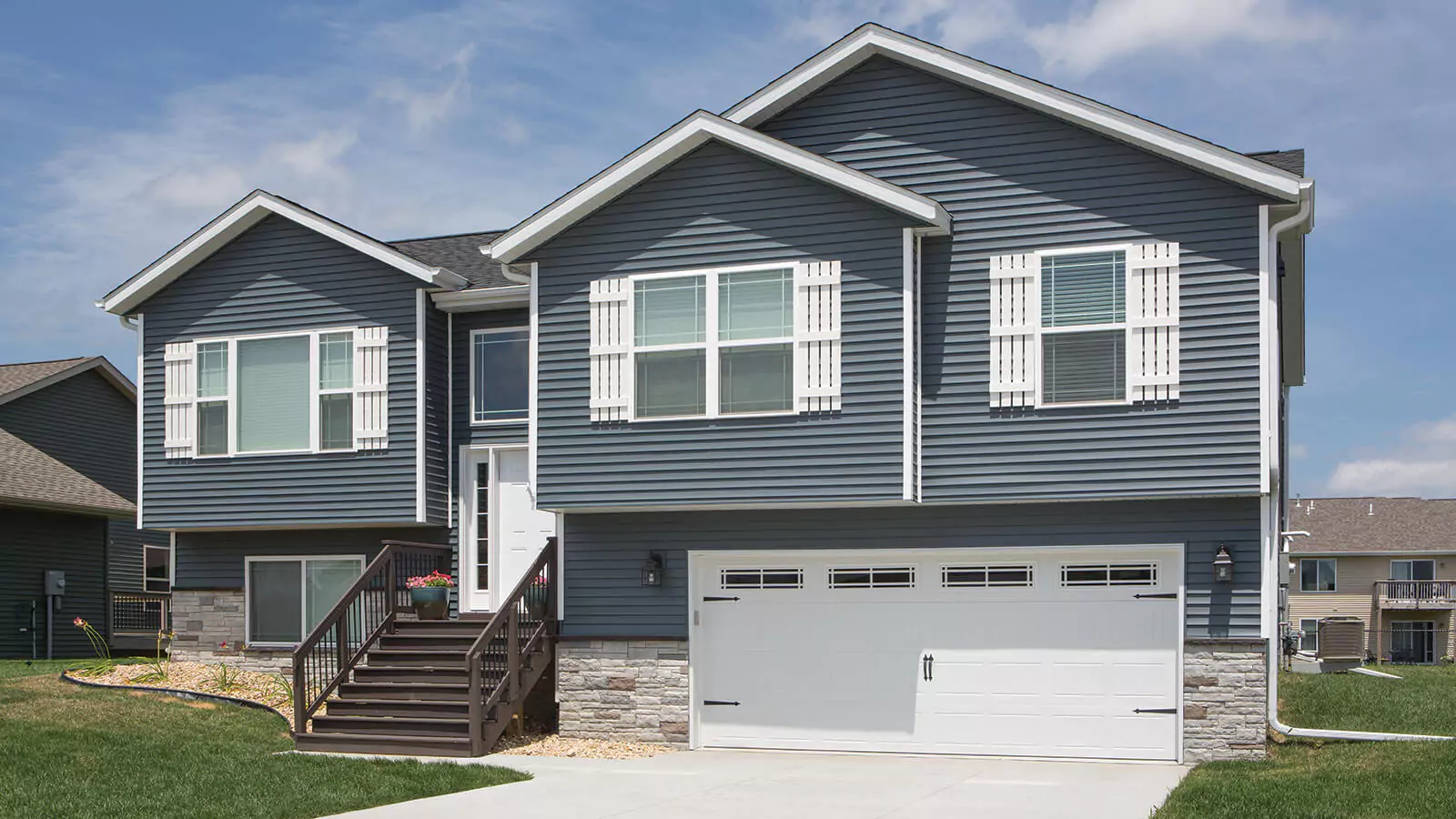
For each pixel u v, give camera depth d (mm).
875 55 16531
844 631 16625
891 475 15492
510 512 19531
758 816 11734
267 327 19812
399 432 19141
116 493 31797
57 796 11969
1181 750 15133
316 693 17938
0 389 29219
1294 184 14719
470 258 21375
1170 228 15344
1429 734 15742
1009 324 15734
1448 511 55000
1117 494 15234
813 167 15836
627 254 16672
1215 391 15055
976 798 12703
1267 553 15055
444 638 17594
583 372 16719
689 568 16969
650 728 16906
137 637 30406
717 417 16141
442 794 12953
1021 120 15992
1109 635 15688
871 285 15750
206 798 12133
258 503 19609
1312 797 11812
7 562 27109
